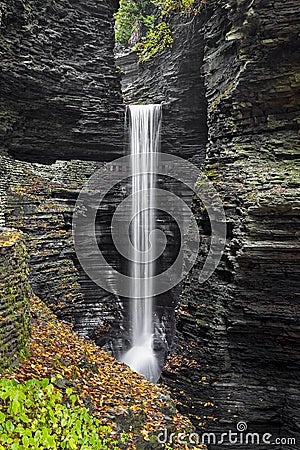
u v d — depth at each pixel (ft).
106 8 52.16
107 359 28.58
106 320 49.34
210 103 46.50
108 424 18.48
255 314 31.60
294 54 36.24
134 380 25.99
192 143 58.65
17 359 19.70
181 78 57.00
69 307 44.65
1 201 40.98
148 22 69.97
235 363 33.30
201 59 53.83
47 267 44.04
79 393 19.86
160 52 61.16
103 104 52.49
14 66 43.34
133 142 55.83
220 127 42.93
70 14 49.29
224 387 32.58
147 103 63.21
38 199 46.21
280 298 31.30
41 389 16.01
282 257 30.50
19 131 47.52
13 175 45.16
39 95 46.96
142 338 50.96
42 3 45.98
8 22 42.04
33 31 45.03
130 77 68.64
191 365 34.91
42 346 23.86
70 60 49.49
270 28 35.29
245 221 32.30
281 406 31.40
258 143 38.75
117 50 81.25
